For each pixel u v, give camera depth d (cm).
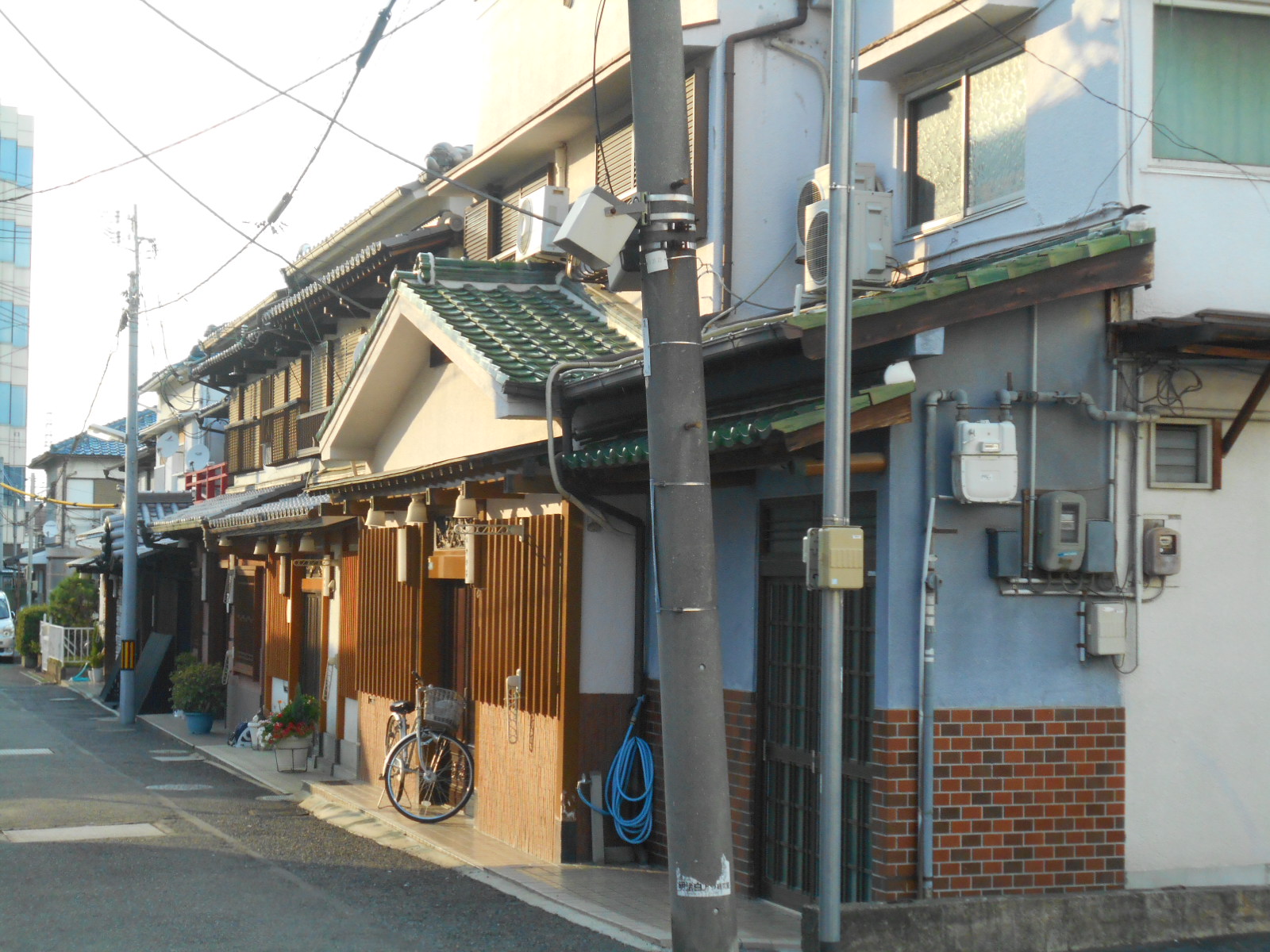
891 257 1030
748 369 931
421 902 936
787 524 903
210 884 985
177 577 2816
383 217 1894
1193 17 877
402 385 1477
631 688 1083
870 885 793
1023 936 733
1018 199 954
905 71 1076
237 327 2362
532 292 1338
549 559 1096
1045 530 775
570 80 1378
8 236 6519
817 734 859
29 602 5031
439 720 1273
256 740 1938
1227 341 786
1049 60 917
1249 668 821
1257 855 813
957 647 777
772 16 1181
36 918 860
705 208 1171
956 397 783
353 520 1645
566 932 845
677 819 607
